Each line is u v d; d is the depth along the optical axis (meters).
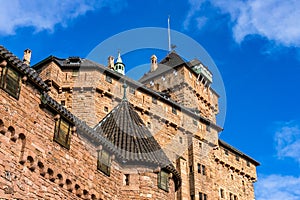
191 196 48.50
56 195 22.25
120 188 27.75
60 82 45.06
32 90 21.86
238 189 57.59
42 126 22.12
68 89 44.88
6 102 19.91
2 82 19.84
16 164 19.97
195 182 49.03
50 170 22.09
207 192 50.31
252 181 61.16
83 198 24.25
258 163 62.28
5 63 20.09
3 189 18.88
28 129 20.98
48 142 22.30
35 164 20.95
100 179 25.91
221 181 54.81
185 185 47.12
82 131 25.12
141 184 28.02
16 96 20.61
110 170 27.12
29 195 20.38
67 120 24.09
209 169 52.41
